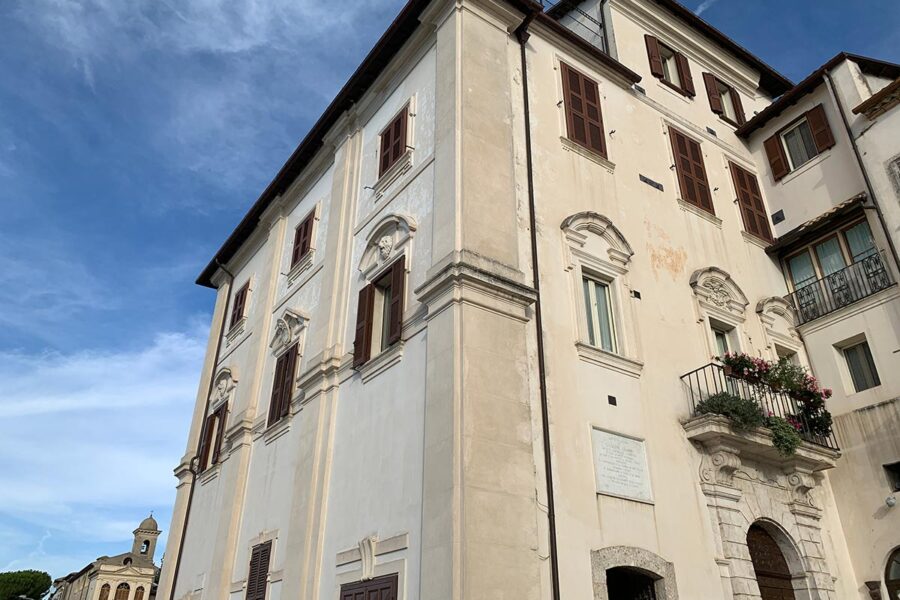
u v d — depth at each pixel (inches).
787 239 679.7
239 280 926.4
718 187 689.0
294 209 811.4
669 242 593.6
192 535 757.3
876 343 589.3
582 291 498.0
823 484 572.7
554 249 497.7
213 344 913.5
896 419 554.6
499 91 537.0
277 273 789.2
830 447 554.3
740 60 826.2
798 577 510.9
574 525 404.2
